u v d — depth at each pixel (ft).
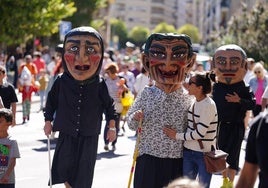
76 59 25.85
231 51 28.99
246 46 121.49
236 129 28.60
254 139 13.93
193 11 604.90
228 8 242.37
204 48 226.58
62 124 25.94
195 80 23.02
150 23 524.93
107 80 44.01
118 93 43.70
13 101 33.42
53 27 98.89
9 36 94.53
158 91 23.56
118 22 375.45
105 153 41.88
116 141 43.42
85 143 26.08
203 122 22.86
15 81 92.63
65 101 26.00
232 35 140.15
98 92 26.35
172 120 23.26
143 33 377.30
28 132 51.37
